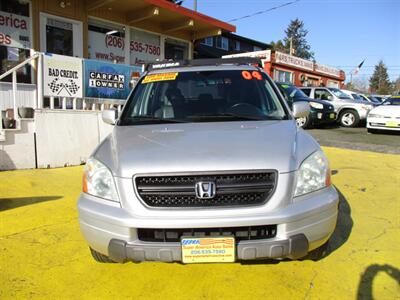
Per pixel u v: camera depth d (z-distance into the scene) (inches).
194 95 142.9
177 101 140.5
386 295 99.7
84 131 269.4
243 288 104.0
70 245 133.0
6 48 321.1
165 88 147.3
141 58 443.5
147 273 113.0
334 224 100.5
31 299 100.3
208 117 130.1
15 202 179.3
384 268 113.7
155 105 140.5
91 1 366.6
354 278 108.4
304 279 108.1
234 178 92.3
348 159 280.8
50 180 219.8
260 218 89.0
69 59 265.4
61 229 147.3
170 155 97.4
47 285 107.1
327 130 495.8
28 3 331.6
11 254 125.9
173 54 494.3
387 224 149.6
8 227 148.9
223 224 88.5
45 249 129.7
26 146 244.5
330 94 567.8
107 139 121.8
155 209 91.5
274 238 91.3
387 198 183.0
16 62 328.2
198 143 103.5
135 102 144.3
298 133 116.0
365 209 167.3
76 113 264.8
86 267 117.3
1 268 116.3
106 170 99.6
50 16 346.6
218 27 478.6
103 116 144.9
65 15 357.7
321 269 113.5
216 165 92.5
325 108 490.0
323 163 102.8
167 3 396.5
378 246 129.3
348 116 542.3
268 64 871.1
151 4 382.6
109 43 407.2
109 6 388.8
